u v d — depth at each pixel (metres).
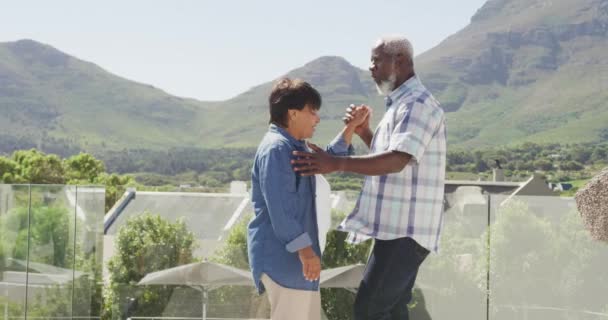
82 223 4.38
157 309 4.36
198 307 4.31
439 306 3.86
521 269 3.77
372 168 2.84
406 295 3.26
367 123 3.45
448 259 3.87
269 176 2.79
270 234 2.90
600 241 3.55
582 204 3.60
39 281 4.29
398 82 3.06
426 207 2.99
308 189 2.91
